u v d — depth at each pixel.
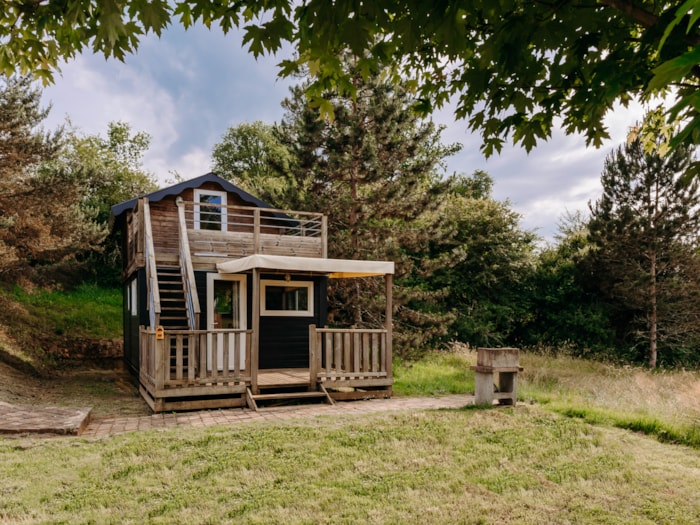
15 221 16.48
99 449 6.07
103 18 2.59
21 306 20.06
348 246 16.20
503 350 8.52
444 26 2.48
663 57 2.24
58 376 14.89
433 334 18.17
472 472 5.46
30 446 6.19
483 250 23.34
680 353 20.28
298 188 16.62
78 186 17.47
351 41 2.64
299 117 16.80
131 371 15.27
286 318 12.99
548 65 3.02
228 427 7.08
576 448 6.27
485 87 3.18
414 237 16.95
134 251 13.88
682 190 18.73
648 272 19.59
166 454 5.86
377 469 5.48
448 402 9.92
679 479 5.35
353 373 10.48
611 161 20.31
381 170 15.98
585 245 24.05
